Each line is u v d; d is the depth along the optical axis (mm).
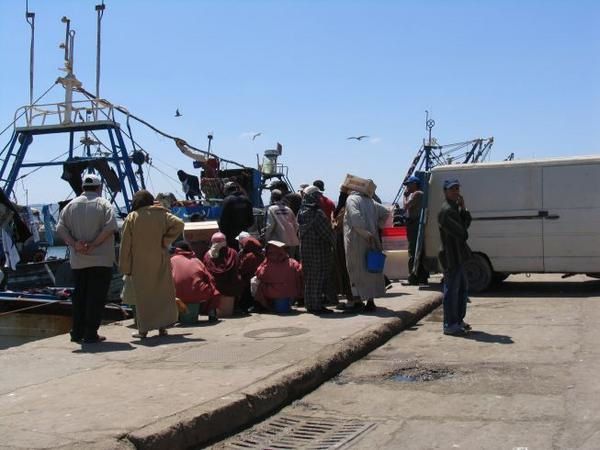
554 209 11898
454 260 8664
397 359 7512
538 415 5324
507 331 8758
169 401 5383
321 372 6648
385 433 5137
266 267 10023
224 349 7461
